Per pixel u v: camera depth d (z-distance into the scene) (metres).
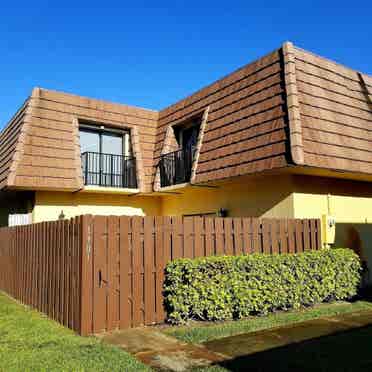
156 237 7.40
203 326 6.89
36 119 13.11
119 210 14.84
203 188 12.90
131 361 5.07
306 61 10.39
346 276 8.96
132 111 15.69
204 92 13.48
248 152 10.15
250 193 11.31
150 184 14.46
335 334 6.29
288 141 9.03
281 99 9.76
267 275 7.77
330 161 9.27
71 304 6.98
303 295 8.21
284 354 5.35
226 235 8.10
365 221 11.54
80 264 6.71
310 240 9.29
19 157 12.25
